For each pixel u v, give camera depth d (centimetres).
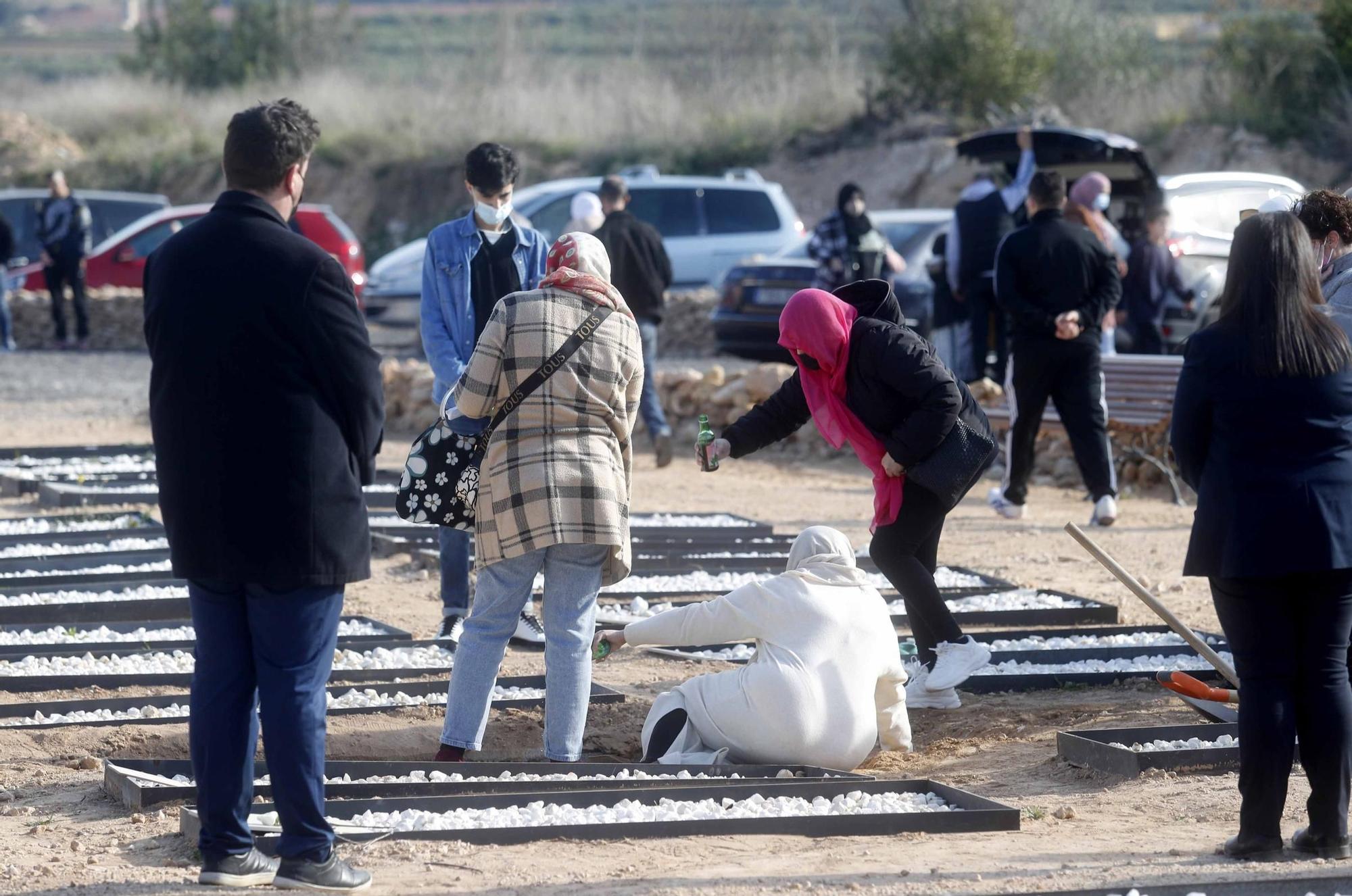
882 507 2408
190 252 1541
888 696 2205
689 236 8956
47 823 1852
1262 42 11338
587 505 2028
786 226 9094
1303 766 1734
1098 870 1652
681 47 16750
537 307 2022
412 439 6016
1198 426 1716
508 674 2638
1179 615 3122
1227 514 1686
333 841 1588
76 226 9206
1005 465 5225
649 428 5103
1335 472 1670
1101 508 3969
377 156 14725
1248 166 10431
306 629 1562
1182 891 1536
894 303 2383
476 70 16400
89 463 5094
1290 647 1706
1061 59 12850
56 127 16925
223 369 1520
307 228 9200
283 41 18100
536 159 14238
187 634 2867
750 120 14025
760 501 4606
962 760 2216
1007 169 6084
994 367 5378
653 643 2197
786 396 2408
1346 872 1600
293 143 1569
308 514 1535
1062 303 3872
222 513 1524
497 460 2039
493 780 1955
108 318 9619
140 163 15575
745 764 2111
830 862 1691
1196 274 5791
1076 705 2486
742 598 2153
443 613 2812
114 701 2383
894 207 12225
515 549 2022
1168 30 16375
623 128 14450
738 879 1614
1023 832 1833
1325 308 1738
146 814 1872
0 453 5153
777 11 17200
